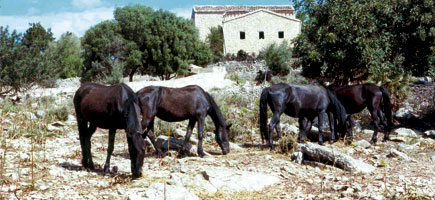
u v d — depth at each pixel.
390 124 11.95
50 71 21.66
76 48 54.91
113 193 5.82
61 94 20.05
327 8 15.41
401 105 17.84
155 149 9.36
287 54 36.72
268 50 37.94
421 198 5.88
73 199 5.45
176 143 9.87
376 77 16.44
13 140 9.76
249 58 42.44
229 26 49.03
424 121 16.25
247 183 6.61
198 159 8.53
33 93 19.61
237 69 41.47
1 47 19.05
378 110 12.20
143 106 8.48
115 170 7.39
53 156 8.48
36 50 20.89
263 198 6.05
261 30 49.00
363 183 6.88
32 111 13.86
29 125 11.47
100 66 35.75
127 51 38.66
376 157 9.34
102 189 6.04
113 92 6.84
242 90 24.78
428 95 19.80
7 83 19.38
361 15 14.28
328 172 7.87
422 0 13.67
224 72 33.56
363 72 16.73
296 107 10.62
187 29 41.56
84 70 38.50
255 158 9.09
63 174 6.83
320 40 15.78
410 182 6.95
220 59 45.66
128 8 39.91
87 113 7.06
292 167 8.11
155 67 41.06
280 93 10.38
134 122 6.51
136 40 39.66
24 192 5.62
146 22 39.09
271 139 10.27
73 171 7.08
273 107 10.41
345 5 14.95
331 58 15.64
